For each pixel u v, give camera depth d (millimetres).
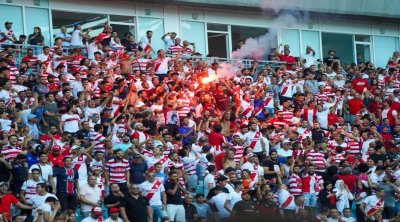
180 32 56125
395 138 52312
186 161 42719
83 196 38875
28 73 45875
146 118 43875
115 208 37688
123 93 46156
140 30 54688
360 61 63469
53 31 51688
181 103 46906
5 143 39156
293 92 52500
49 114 42625
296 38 60250
